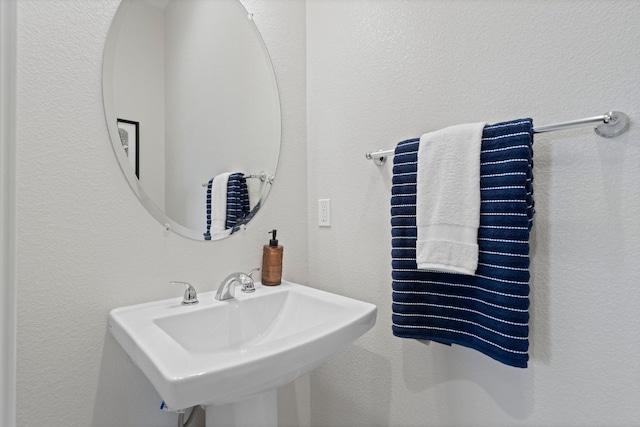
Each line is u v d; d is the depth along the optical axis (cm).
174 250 101
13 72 35
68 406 83
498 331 76
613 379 73
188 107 104
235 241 115
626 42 71
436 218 86
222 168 112
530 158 75
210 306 94
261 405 87
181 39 104
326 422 132
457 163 84
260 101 123
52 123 80
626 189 71
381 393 114
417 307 92
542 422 82
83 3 85
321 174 132
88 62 85
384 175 112
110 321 86
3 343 34
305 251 136
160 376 57
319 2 134
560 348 79
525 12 84
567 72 78
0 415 34
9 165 35
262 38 124
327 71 130
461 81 95
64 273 82
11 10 35
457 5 95
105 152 88
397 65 109
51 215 80
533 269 83
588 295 76
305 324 102
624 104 71
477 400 92
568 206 78
